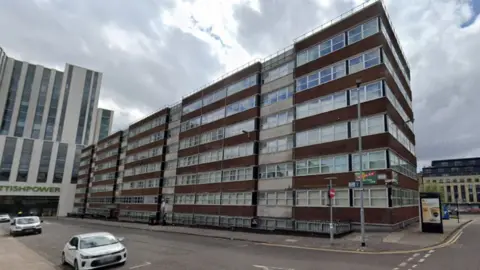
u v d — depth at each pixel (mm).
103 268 12031
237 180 34781
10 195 80062
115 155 71250
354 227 23016
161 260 13617
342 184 24406
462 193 118688
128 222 52812
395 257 13164
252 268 11477
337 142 25453
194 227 36375
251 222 31719
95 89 100562
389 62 25812
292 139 29812
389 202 21578
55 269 12859
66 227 41719
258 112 34469
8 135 84375
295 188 28062
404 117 30031
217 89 41750
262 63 35781
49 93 92562
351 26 26672
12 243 23359
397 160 24656
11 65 88438
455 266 11070
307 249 16344
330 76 27375
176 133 50125
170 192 47812
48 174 86688
